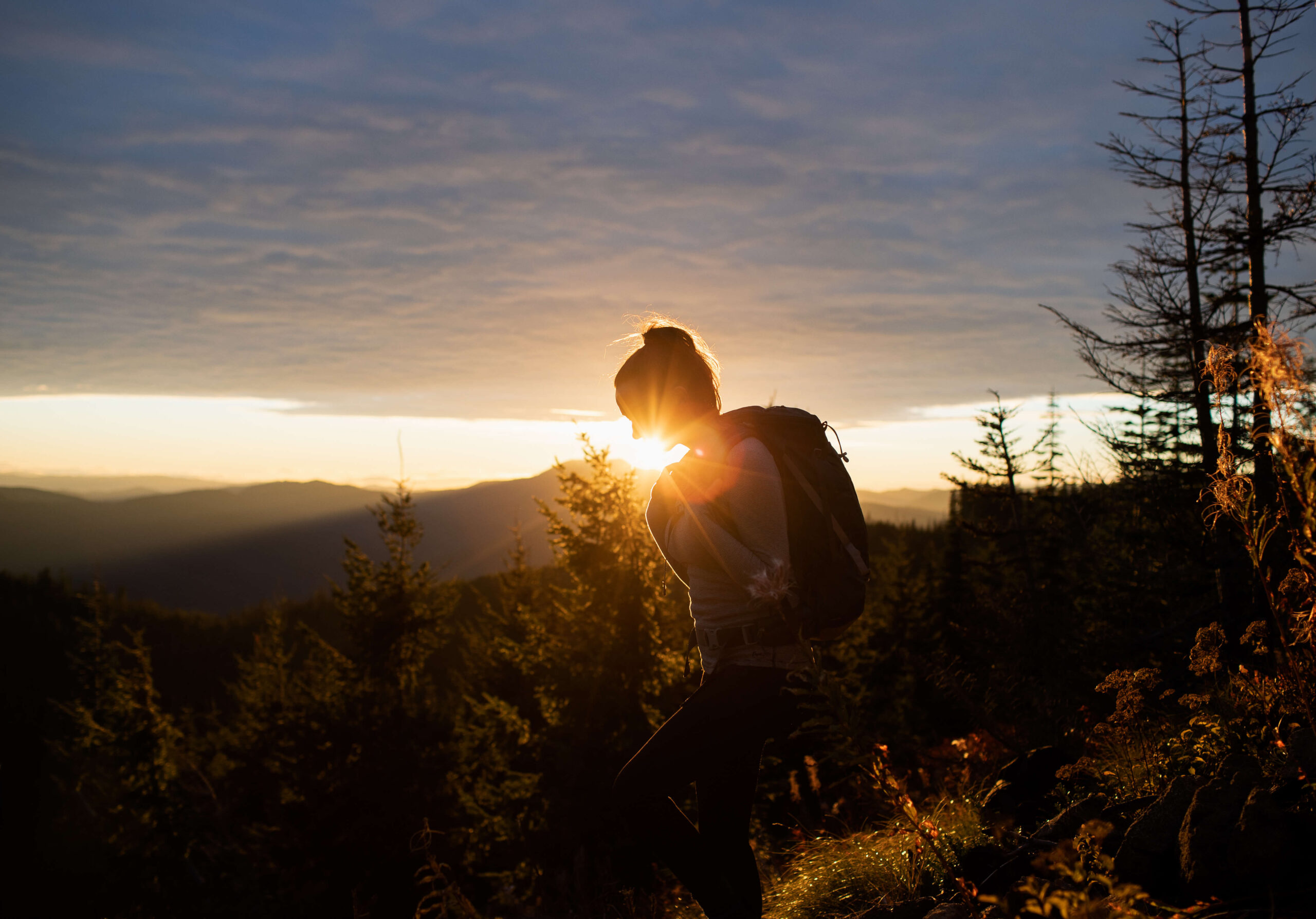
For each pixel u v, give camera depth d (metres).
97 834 28.97
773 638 2.03
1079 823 2.22
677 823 2.07
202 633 75.25
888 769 2.04
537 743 14.36
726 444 2.08
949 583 27.28
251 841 18.38
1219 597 11.95
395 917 14.52
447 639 21.53
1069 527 18.20
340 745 16.45
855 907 2.77
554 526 15.21
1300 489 1.43
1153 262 13.62
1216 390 1.70
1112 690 3.08
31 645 69.12
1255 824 1.58
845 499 2.07
